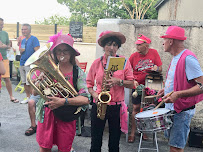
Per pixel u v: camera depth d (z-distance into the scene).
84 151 3.87
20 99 6.88
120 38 2.83
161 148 4.12
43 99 2.54
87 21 27.23
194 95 2.55
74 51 2.49
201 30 4.36
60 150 2.57
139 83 4.23
